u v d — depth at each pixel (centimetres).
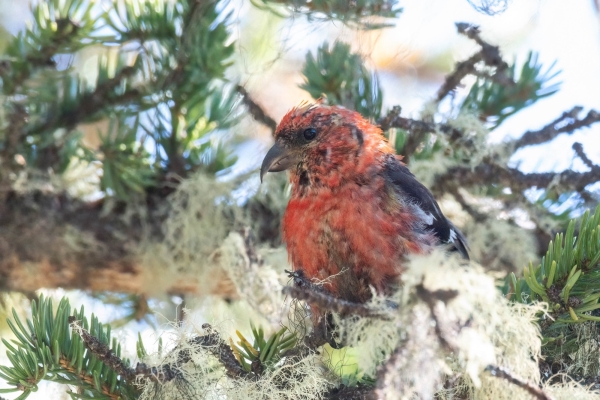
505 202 826
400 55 995
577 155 794
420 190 700
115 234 777
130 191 773
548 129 787
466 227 830
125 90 734
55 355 523
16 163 734
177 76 729
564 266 548
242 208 805
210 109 767
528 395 483
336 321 538
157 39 721
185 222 770
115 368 500
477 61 734
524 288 593
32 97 712
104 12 711
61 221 766
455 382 520
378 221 641
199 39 716
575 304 536
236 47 759
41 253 767
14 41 698
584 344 560
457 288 445
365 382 559
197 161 781
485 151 750
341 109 721
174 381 509
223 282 784
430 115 766
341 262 648
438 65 1034
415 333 439
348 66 785
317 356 555
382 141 725
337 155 685
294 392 525
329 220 655
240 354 544
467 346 440
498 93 802
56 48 702
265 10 706
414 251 632
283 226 706
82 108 731
